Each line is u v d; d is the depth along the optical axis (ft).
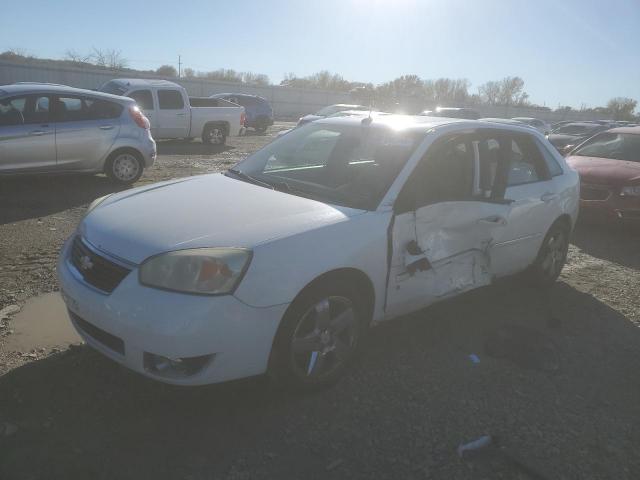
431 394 10.43
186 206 10.34
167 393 9.81
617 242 23.22
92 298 8.84
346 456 8.55
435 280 11.82
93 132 27.32
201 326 8.21
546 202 14.92
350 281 10.14
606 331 14.03
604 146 28.63
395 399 10.17
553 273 16.52
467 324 13.76
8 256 16.63
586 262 20.06
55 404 9.30
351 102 162.20
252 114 79.97
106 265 9.01
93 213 10.69
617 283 17.87
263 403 9.75
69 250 10.28
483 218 12.67
